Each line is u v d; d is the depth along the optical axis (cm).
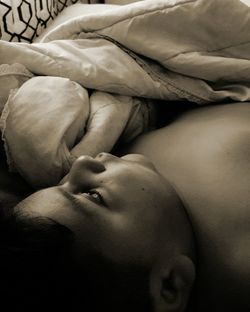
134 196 50
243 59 81
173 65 79
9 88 67
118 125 69
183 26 79
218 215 54
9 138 62
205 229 54
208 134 66
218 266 51
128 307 43
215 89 82
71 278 41
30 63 72
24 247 40
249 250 50
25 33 111
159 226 49
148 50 78
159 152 66
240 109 74
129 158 59
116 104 72
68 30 84
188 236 51
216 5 78
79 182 52
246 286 49
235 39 81
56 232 42
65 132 62
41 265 40
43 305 39
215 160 60
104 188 50
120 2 150
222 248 52
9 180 65
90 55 76
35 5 117
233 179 57
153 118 81
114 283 43
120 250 45
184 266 47
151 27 79
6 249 40
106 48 78
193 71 79
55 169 60
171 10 78
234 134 65
